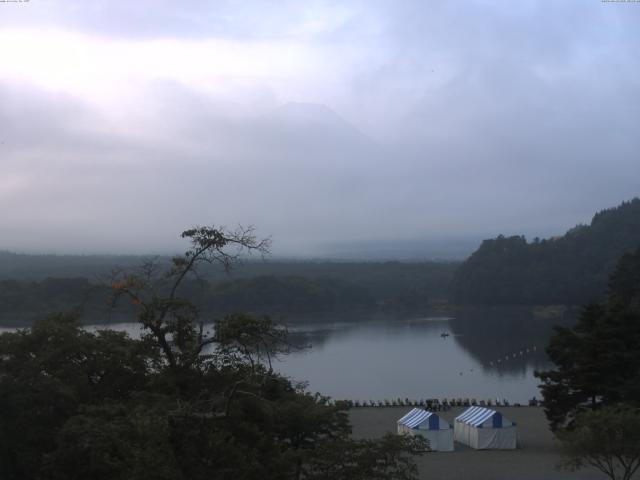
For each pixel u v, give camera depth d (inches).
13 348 1649.9
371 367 5890.8
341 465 1353.3
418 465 2372.0
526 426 3115.2
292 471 1346.0
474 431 2659.9
